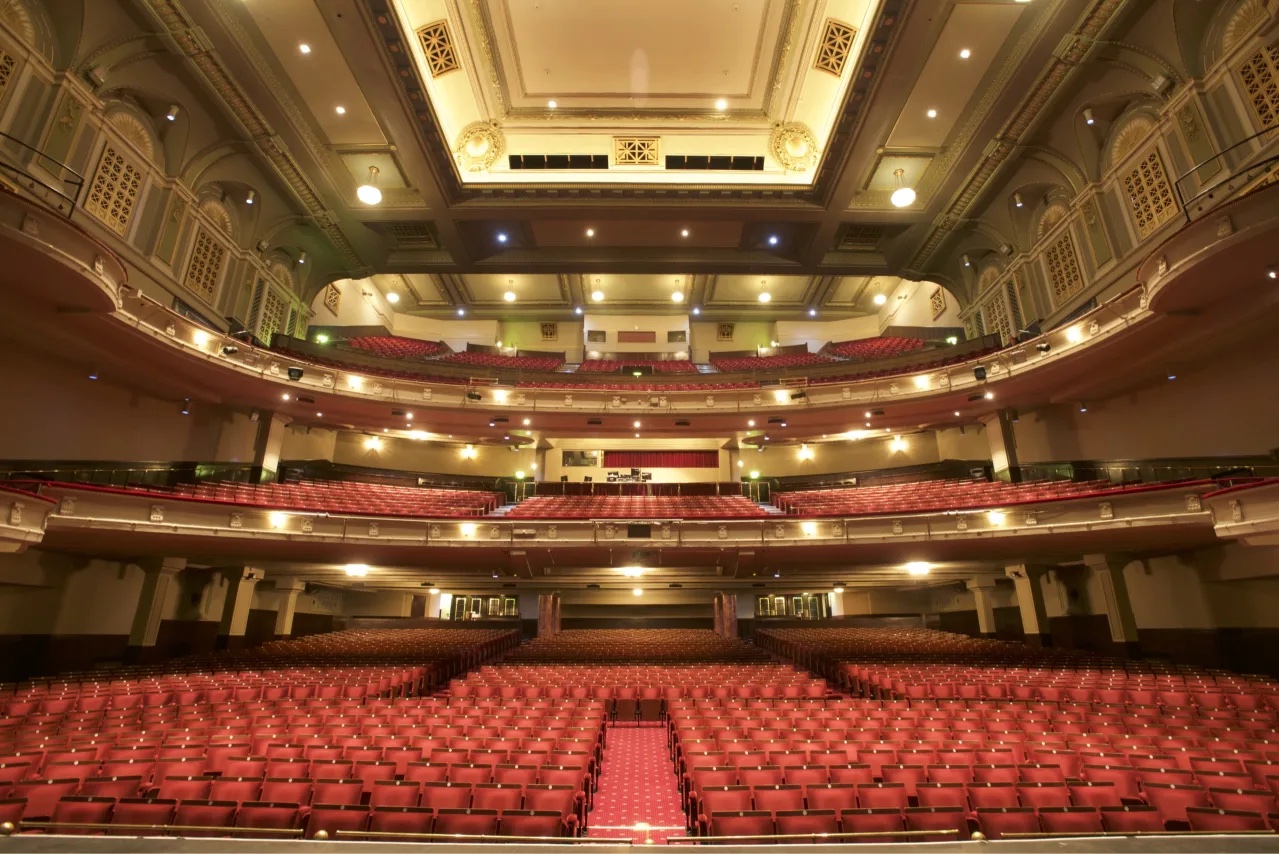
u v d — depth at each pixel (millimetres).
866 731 6562
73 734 6172
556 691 9305
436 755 5668
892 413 16281
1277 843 2064
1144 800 4930
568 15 13070
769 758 5629
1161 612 12102
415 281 24797
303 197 15227
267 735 6219
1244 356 10523
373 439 18312
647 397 16875
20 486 8711
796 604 19078
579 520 12484
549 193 15688
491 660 13961
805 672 10945
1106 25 10422
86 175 10250
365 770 5207
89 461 11625
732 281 24984
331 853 2043
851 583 16250
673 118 15445
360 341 22422
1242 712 7266
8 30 8875
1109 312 11266
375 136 13750
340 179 14898
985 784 4945
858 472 18859
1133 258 11602
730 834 4336
